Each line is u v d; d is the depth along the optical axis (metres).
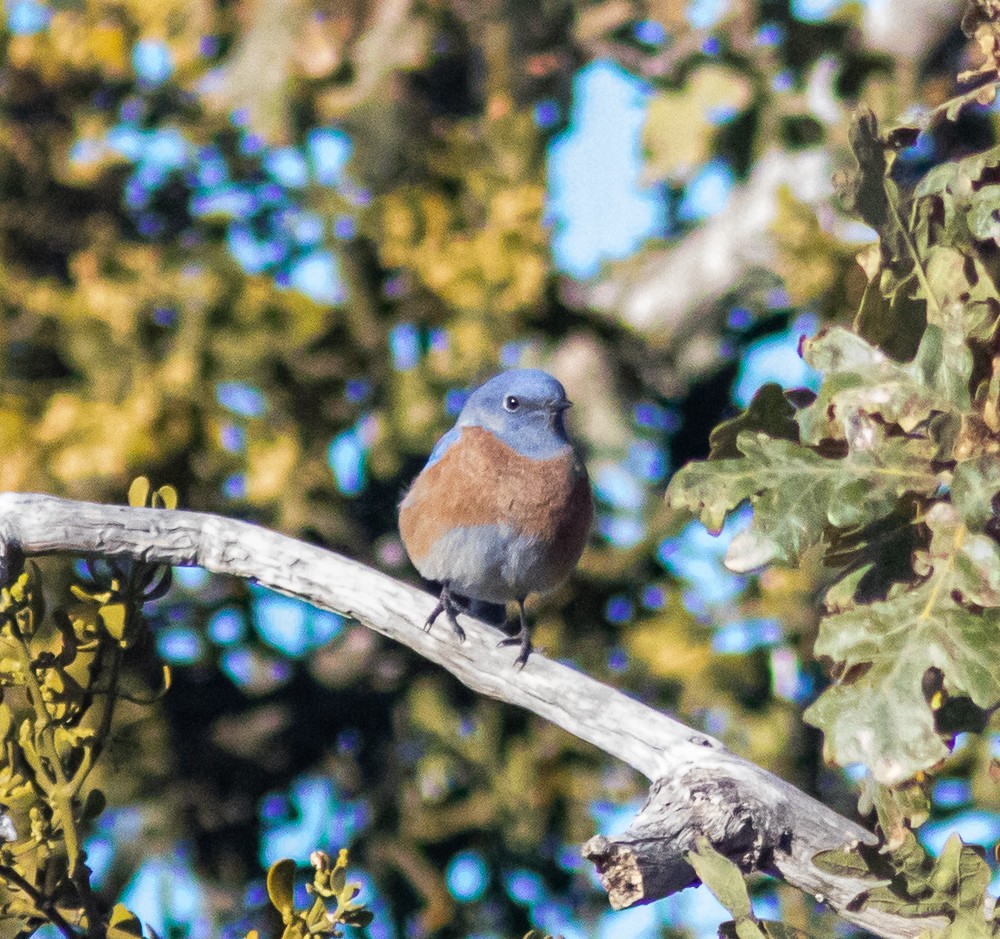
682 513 12.08
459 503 9.88
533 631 11.95
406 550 10.95
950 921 4.95
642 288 13.09
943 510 4.80
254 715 12.12
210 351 11.62
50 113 13.02
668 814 5.67
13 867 6.44
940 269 5.18
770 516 4.86
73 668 6.94
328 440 12.06
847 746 4.65
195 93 12.96
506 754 11.91
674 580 12.05
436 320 12.21
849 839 5.66
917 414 4.82
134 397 11.41
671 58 13.37
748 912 4.85
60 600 10.59
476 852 12.18
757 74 13.00
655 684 11.92
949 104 5.27
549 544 9.95
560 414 9.91
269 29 12.77
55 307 11.74
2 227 12.58
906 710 4.63
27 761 6.65
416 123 12.94
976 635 4.67
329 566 7.26
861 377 4.90
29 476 11.29
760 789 5.74
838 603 4.98
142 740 11.90
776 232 11.57
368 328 12.05
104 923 6.52
